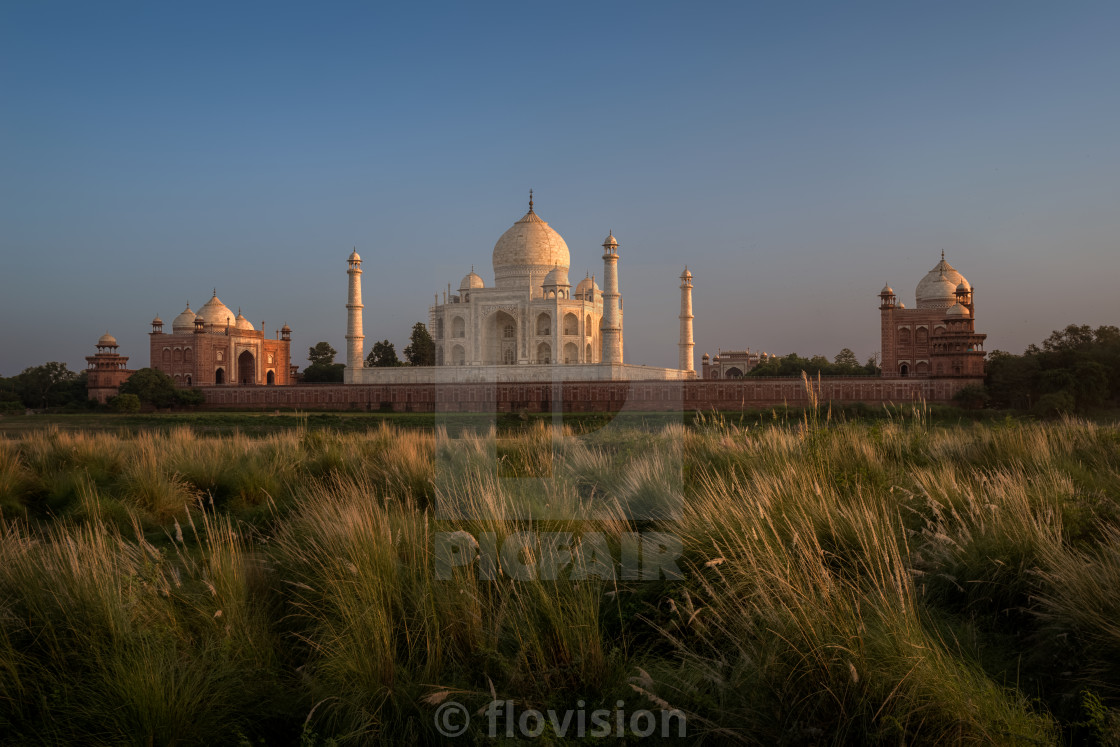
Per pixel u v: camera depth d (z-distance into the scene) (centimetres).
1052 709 379
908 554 504
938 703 341
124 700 374
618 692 375
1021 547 504
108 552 542
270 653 443
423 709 378
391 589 456
